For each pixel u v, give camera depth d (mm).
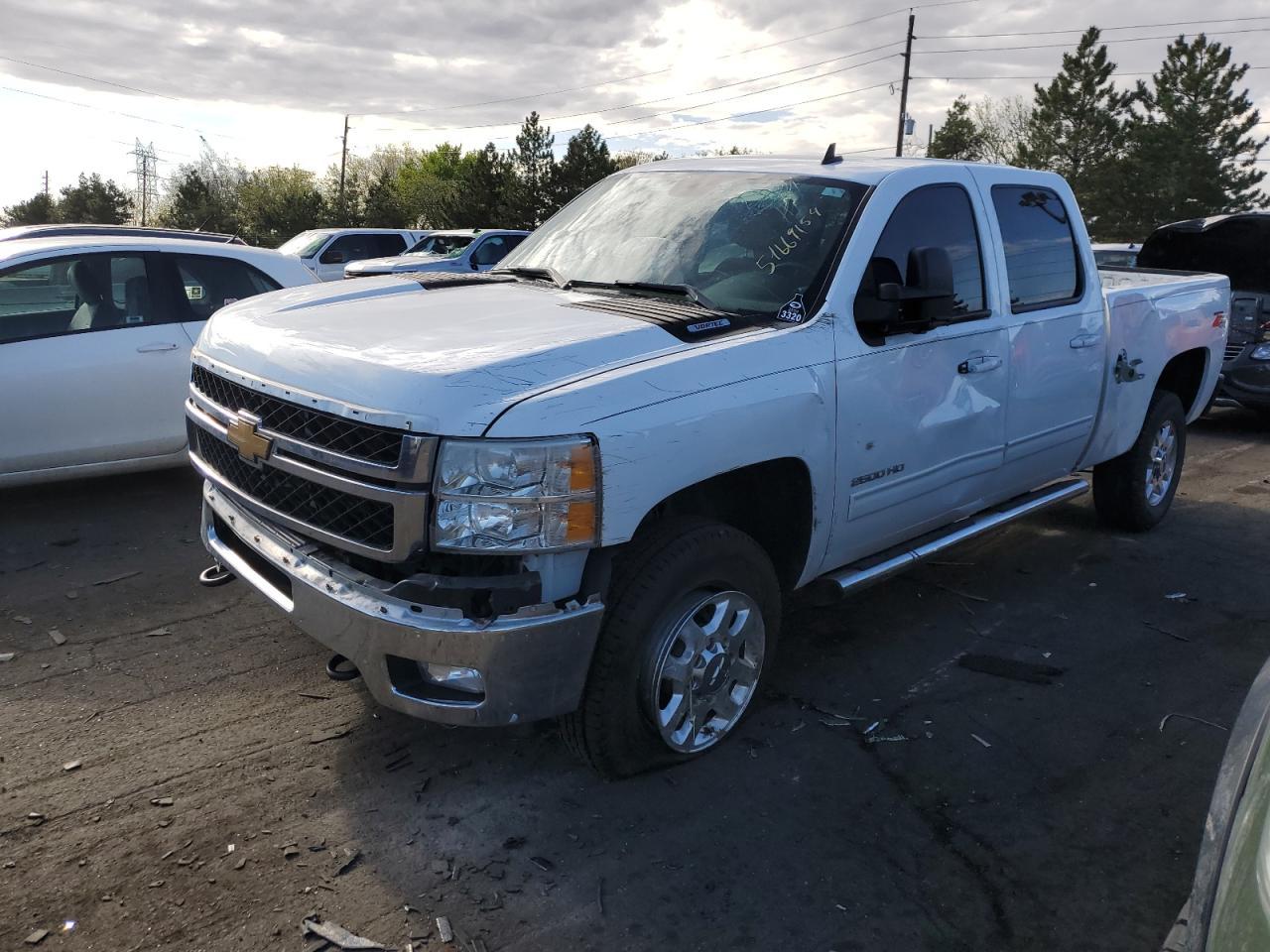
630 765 3230
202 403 3578
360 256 21125
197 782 3240
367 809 3131
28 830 2969
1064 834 3146
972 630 4727
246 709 3719
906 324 3830
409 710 2883
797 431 3379
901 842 3072
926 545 4305
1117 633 4742
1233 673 4336
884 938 2664
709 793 3283
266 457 3094
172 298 6191
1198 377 6457
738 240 3904
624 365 3000
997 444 4512
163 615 4535
